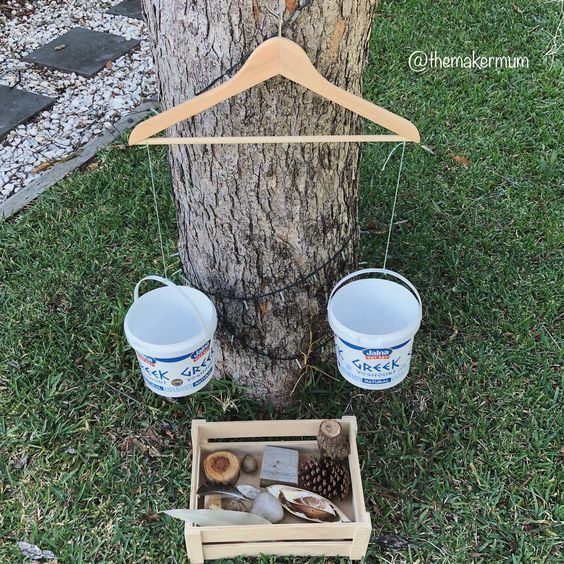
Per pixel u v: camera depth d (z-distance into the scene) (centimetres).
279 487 172
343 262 187
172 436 197
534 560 168
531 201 275
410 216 266
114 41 395
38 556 171
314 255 177
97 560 171
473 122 314
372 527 175
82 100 350
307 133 153
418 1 397
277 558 169
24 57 382
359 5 143
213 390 202
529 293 236
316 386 204
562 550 171
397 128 139
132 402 205
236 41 138
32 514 180
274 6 133
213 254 177
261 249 171
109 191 283
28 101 347
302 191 163
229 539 160
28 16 423
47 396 205
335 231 178
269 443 184
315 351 198
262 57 127
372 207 269
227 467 175
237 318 186
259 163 155
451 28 378
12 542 174
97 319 229
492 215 268
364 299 176
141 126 134
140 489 185
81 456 191
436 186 281
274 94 144
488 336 222
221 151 154
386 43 364
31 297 238
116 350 215
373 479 185
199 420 181
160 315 174
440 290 238
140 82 362
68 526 177
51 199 282
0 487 186
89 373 212
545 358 215
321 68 146
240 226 167
